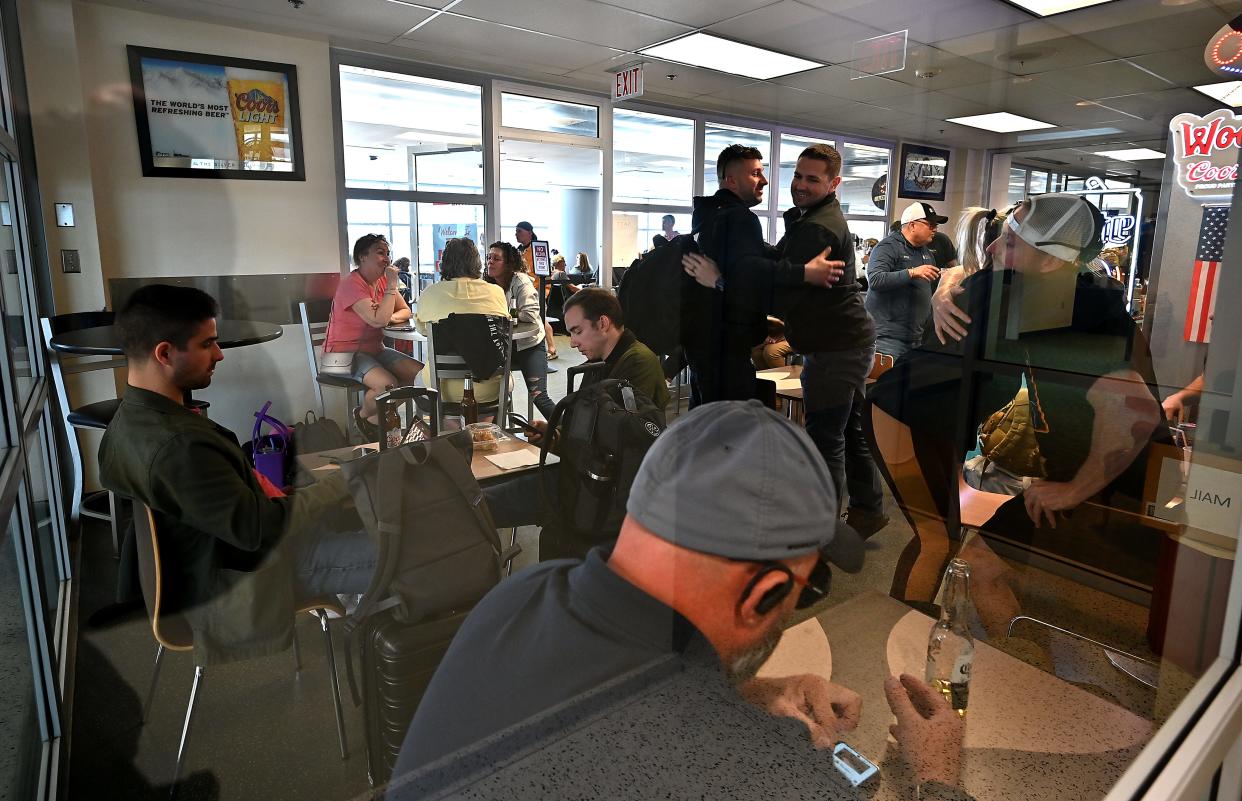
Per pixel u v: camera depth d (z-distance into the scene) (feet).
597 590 1.48
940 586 3.15
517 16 4.38
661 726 1.41
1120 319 3.59
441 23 4.27
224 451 3.14
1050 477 3.86
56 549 4.56
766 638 1.66
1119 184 3.87
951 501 3.76
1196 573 2.33
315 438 3.47
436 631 2.44
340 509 3.07
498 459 4.33
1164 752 1.82
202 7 3.28
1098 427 3.64
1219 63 3.79
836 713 1.75
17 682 3.22
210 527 2.98
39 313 4.29
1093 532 4.14
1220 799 1.94
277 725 2.82
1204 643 2.24
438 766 1.28
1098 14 6.23
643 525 1.51
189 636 3.05
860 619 2.16
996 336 3.69
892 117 5.09
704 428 1.57
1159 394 3.47
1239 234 2.87
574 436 2.48
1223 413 2.51
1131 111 4.05
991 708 2.03
